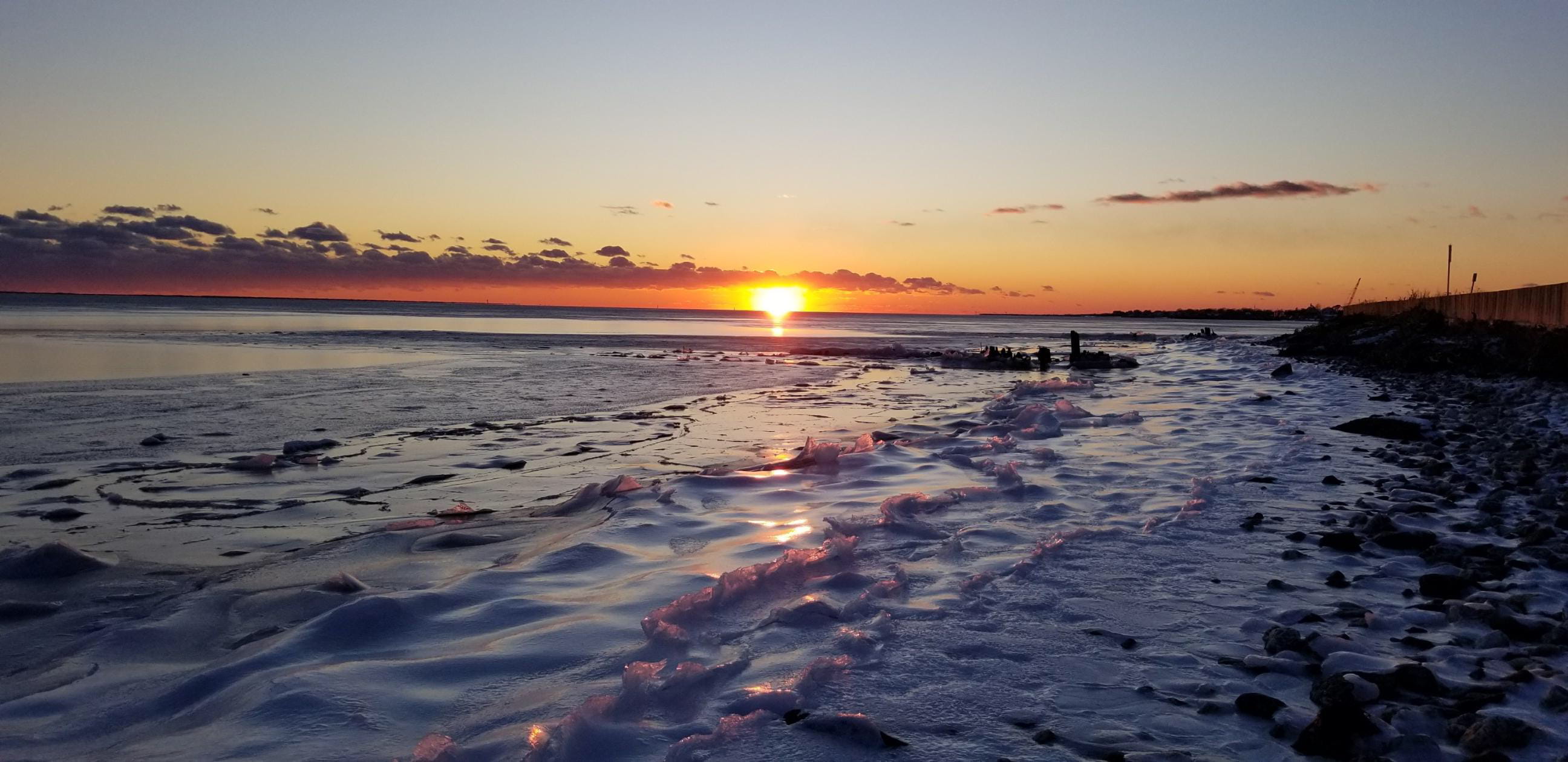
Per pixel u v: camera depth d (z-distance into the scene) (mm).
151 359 21062
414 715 2750
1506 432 9000
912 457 7988
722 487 6668
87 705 3041
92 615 4062
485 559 4922
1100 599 3846
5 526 5824
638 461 8445
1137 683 2949
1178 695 2850
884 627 3453
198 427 10320
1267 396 13117
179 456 8516
